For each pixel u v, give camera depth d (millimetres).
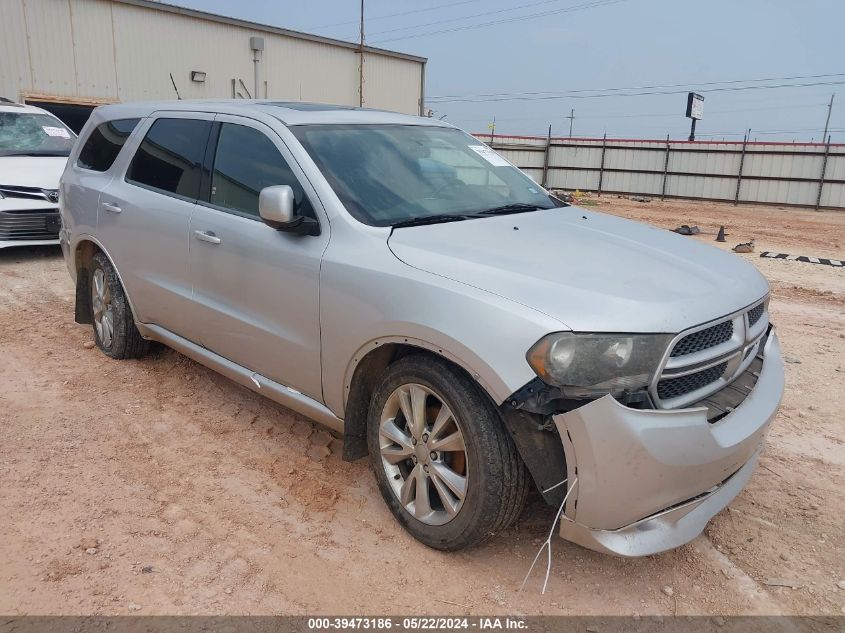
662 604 2775
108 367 5074
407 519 3104
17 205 8250
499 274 2818
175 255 4203
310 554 3012
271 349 3639
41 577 2787
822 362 5754
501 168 4438
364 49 27109
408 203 3545
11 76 18219
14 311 6449
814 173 25062
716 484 2809
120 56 20297
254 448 3951
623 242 3400
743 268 3375
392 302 2947
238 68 23297
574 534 2635
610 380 2514
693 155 27438
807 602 2803
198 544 3053
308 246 3373
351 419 3322
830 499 3578
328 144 3691
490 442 2697
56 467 3650
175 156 4395
